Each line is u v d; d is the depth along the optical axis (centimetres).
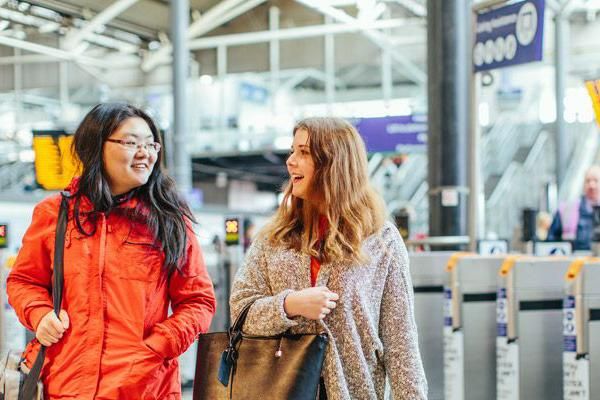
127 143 282
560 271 532
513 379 519
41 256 280
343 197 270
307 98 2333
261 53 2311
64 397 267
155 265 279
